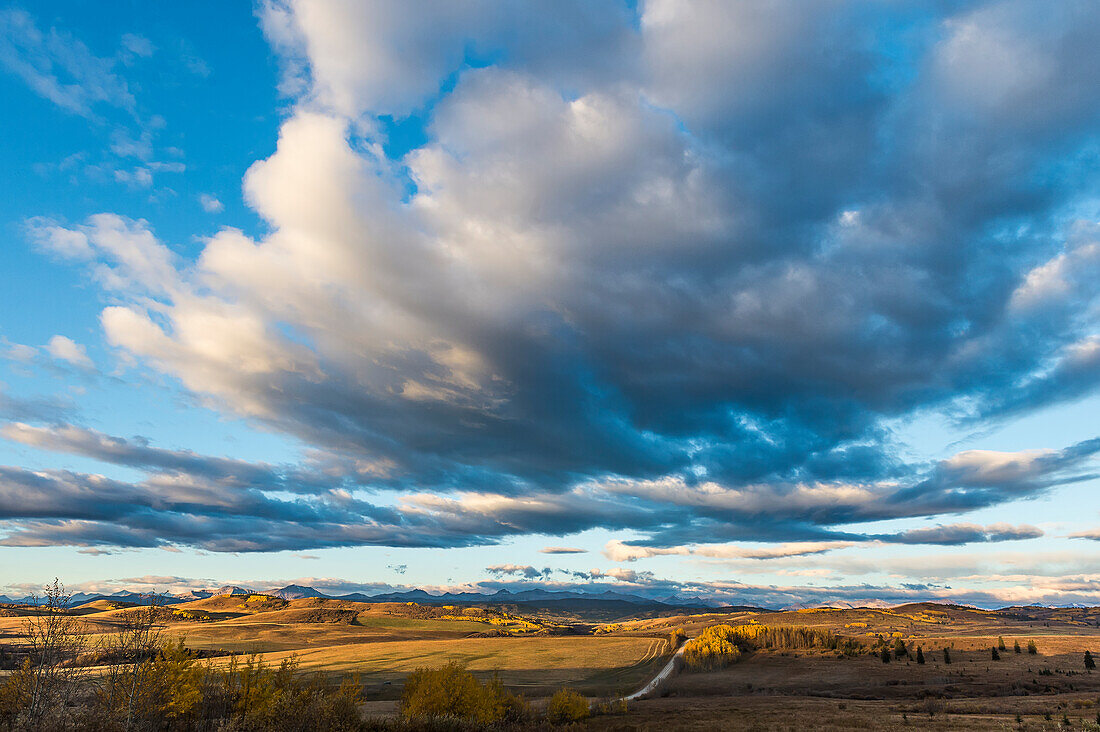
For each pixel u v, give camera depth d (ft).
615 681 545.03
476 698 213.66
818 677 557.74
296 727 125.70
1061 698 351.67
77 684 103.40
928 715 261.44
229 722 127.54
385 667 595.47
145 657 110.73
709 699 424.46
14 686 98.84
